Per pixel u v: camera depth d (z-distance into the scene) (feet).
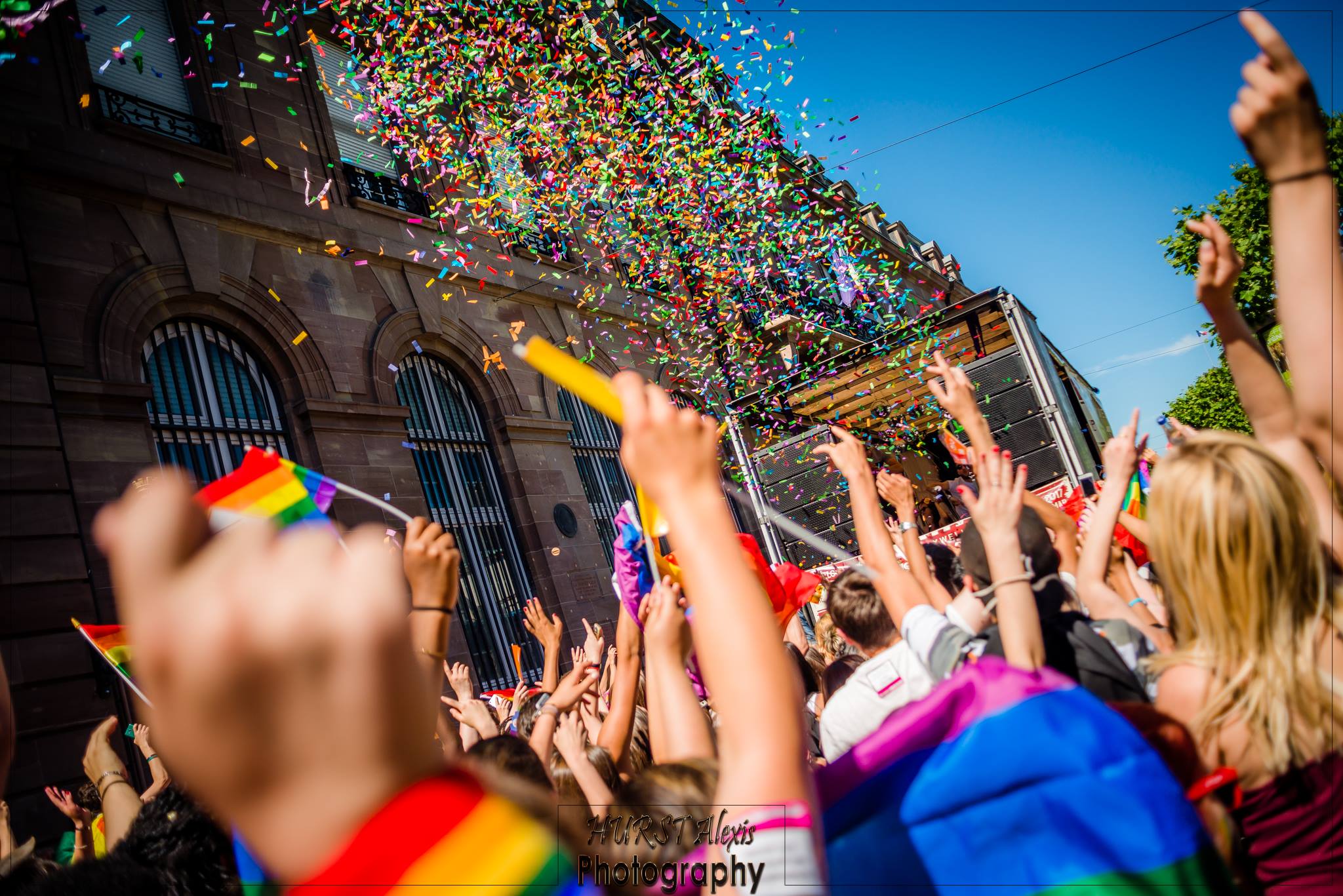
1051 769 3.67
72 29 28.66
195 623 1.47
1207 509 5.22
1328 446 4.56
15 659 20.72
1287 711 4.93
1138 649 7.16
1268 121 4.36
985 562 7.22
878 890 3.73
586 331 48.37
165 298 28.48
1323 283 4.33
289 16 37.58
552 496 41.73
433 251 40.04
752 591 2.63
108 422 25.34
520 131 46.88
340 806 1.52
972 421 6.98
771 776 2.42
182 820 6.34
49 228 25.82
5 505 21.98
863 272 67.72
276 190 33.88
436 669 4.09
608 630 41.22
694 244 55.98
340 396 33.04
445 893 1.56
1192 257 55.52
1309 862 4.86
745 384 56.08
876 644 9.49
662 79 50.16
